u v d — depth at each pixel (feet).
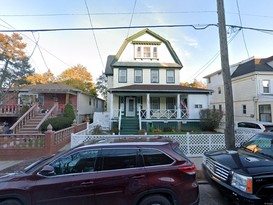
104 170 10.85
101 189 10.44
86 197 10.36
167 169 11.04
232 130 19.63
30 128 40.06
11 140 27.07
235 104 69.97
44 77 119.65
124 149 11.46
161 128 50.16
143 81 64.18
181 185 10.94
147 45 65.62
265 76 60.34
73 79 119.44
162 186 10.68
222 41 20.39
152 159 11.33
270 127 38.34
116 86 63.31
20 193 10.11
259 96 58.39
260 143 15.83
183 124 52.54
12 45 89.30
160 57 65.51
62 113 53.93
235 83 70.28
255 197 10.64
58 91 60.95
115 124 51.44
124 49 65.21
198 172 19.75
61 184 10.33
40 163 12.33
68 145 35.17
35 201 10.14
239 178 11.41
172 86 59.26
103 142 12.23
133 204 10.49
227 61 20.24
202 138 28.76
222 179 12.77
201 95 53.93
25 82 93.50
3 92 51.13
